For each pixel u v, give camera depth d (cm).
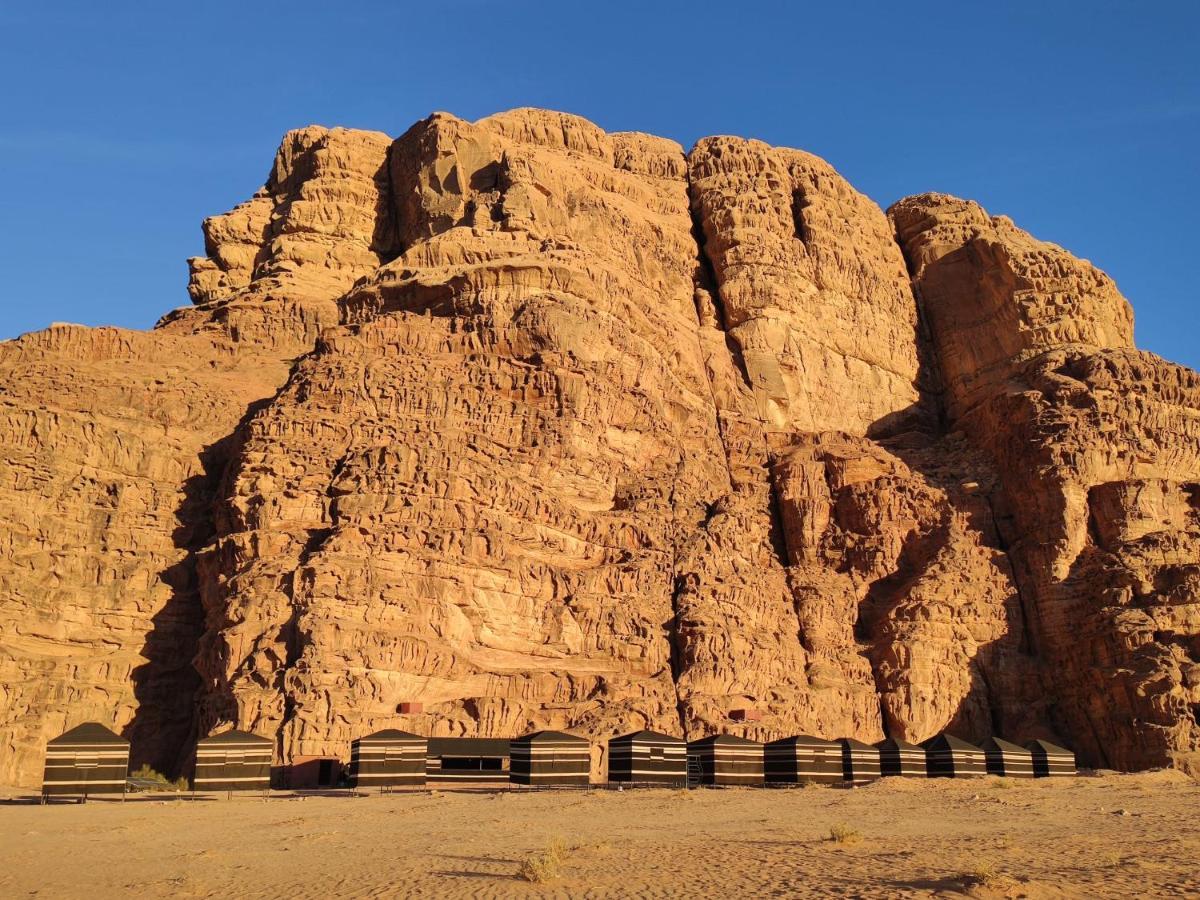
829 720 6275
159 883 2320
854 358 8794
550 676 5659
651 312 7725
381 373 6419
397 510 5759
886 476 7588
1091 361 7838
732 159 9281
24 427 6081
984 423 8131
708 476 7325
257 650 5234
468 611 5650
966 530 7375
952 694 6675
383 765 4656
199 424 6719
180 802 4169
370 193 8669
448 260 7344
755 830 3061
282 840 2986
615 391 6862
